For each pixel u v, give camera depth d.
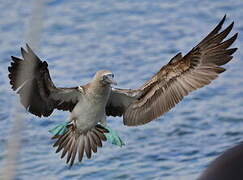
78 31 26.36
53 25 26.81
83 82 21.81
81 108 10.49
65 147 10.73
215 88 21.09
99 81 10.38
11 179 5.68
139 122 10.48
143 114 10.42
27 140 17.80
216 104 20.02
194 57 9.39
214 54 9.23
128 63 23.33
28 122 18.62
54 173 16.31
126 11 28.27
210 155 16.94
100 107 10.53
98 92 10.41
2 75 22.31
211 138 17.91
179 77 9.73
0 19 27.25
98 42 25.30
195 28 26.36
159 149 17.41
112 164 16.67
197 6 28.66
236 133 18.14
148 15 27.84
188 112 19.56
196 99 20.44
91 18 27.56
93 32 26.23
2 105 19.73
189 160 16.73
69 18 27.52
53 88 10.16
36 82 9.73
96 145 10.70
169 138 18.02
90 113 10.52
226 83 21.42
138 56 23.92
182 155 17.02
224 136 18.00
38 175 16.22
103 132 10.66
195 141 17.78
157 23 27.00
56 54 24.23
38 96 10.00
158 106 10.16
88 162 16.80
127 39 25.53
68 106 10.63
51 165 16.67
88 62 23.47
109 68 22.97
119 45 25.00
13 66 9.02
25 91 9.31
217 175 4.83
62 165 16.66
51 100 10.35
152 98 10.23
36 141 17.80
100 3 29.16
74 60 23.69
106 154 17.22
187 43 24.97
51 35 25.98
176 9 28.38
